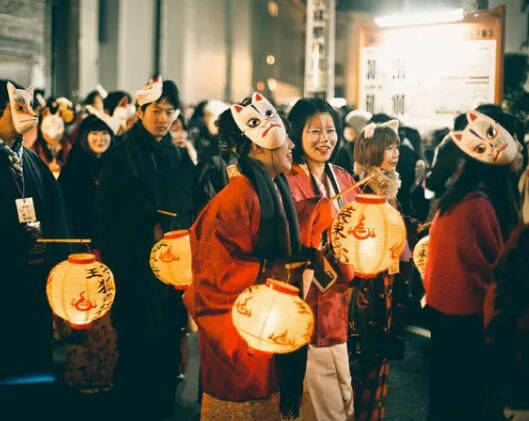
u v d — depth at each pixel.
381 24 7.84
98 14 15.41
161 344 5.01
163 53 16.58
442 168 5.08
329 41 10.55
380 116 6.34
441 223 3.71
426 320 7.53
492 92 7.45
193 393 5.64
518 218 3.69
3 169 4.52
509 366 3.09
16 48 13.92
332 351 3.94
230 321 3.10
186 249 4.12
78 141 5.90
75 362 5.54
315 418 3.92
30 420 4.94
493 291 3.15
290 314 2.79
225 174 5.17
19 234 4.54
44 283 4.70
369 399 4.40
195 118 9.12
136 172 5.07
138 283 4.99
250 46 20.67
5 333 4.60
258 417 3.22
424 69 7.70
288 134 3.77
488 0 8.86
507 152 3.60
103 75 15.62
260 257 3.12
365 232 3.17
